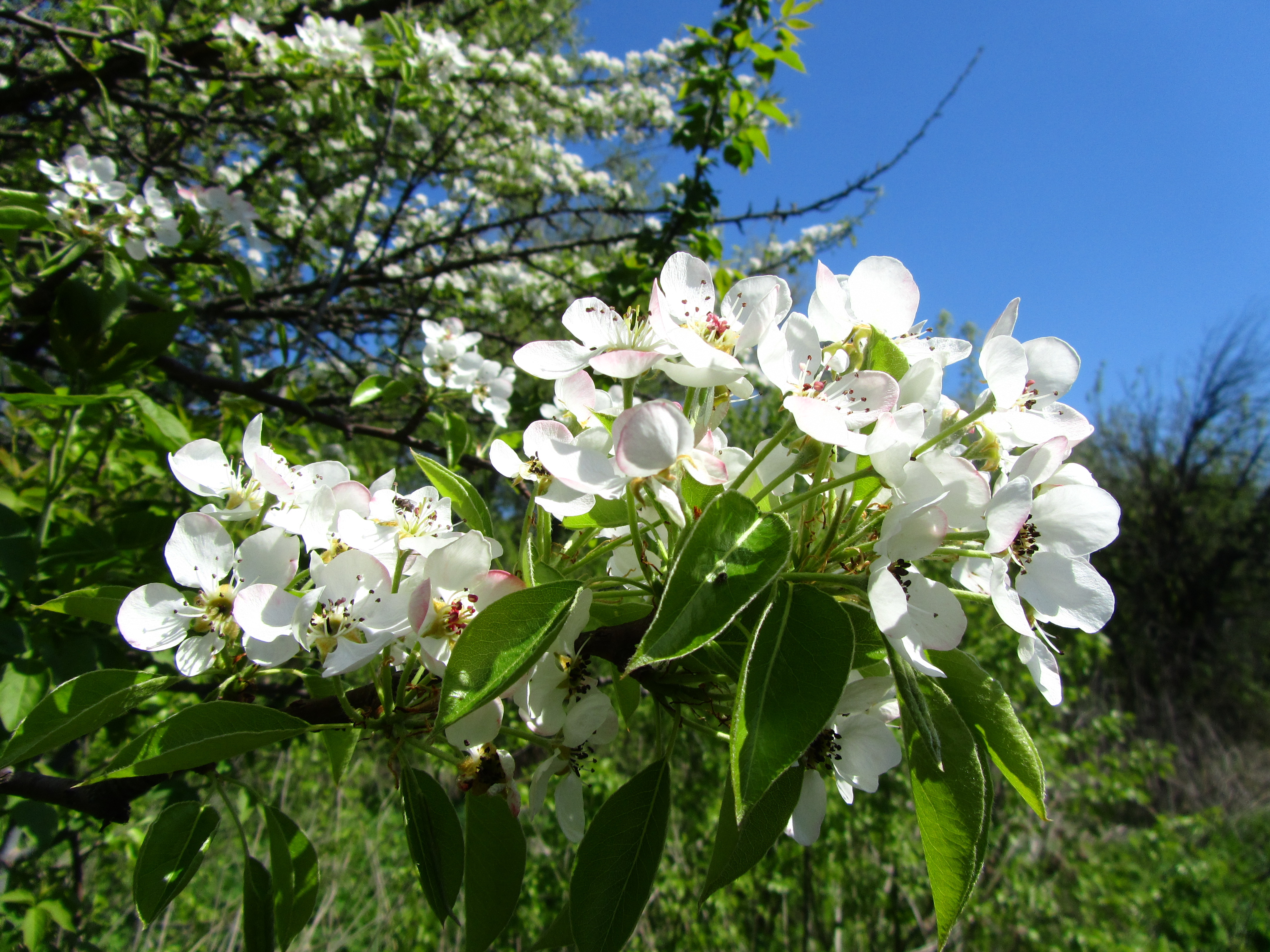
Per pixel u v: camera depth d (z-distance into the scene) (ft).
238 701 0.67
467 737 0.63
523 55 3.74
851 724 0.70
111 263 1.25
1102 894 2.92
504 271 3.51
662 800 0.65
